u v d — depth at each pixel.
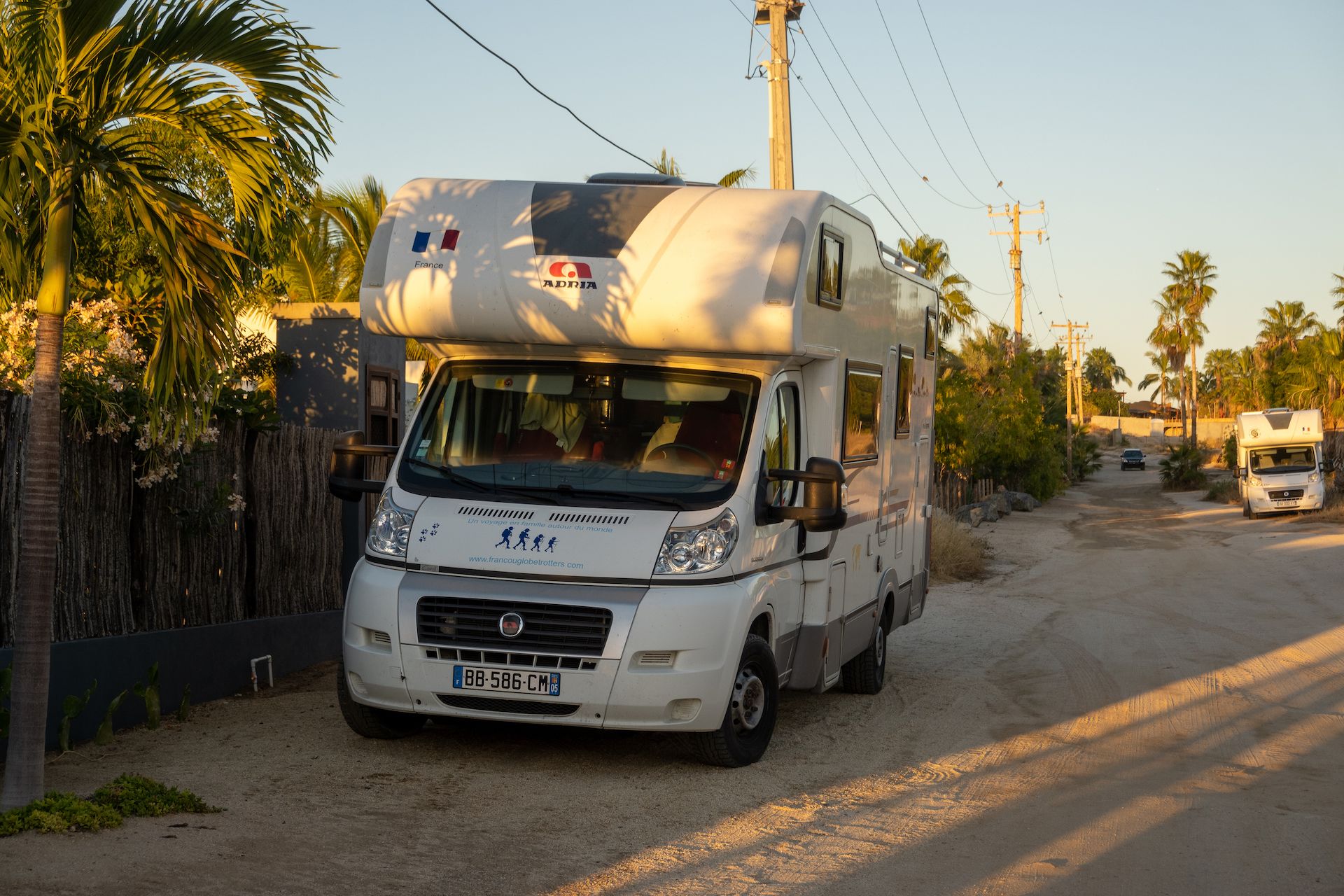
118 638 7.53
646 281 7.11
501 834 5.70
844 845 5.83
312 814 5.82
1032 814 6.54
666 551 6.75
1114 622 14.94
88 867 4.83
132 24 5.52
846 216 8.20
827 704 9.60
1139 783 7.29
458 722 7.99
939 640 13.37
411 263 7.41
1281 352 88.19
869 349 9.05
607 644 6.53
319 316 11.37
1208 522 35.41
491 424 7.48
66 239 5.43
